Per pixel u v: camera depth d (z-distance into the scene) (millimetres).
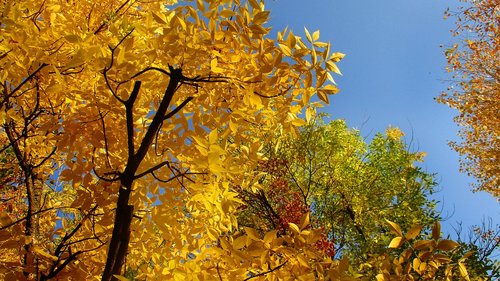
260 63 2473
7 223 2559
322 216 9711
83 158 2896
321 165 9750
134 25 2443
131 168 2617
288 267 2354
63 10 3031
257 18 2301
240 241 2229
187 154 2805
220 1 2361
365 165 10328
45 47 2484
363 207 9328
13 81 2844
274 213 8117
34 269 2617
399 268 2318
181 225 3043
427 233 8250
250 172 3172
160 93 3008
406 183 9836
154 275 2957
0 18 2285
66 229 3111
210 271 2545
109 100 2686
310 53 2398
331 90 2512
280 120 2818
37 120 3404
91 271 2879
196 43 2467
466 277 2414
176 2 3713
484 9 10648
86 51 2285
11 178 4164
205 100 2900
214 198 2570
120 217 2637
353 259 7684
